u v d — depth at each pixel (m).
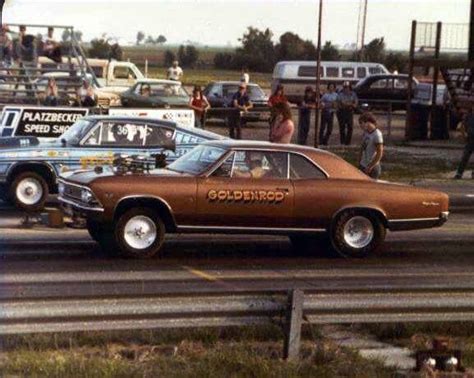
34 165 19.61
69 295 8.81
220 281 13.10
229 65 98.25
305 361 8.84
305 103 36.19
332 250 15.93
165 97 43.78
